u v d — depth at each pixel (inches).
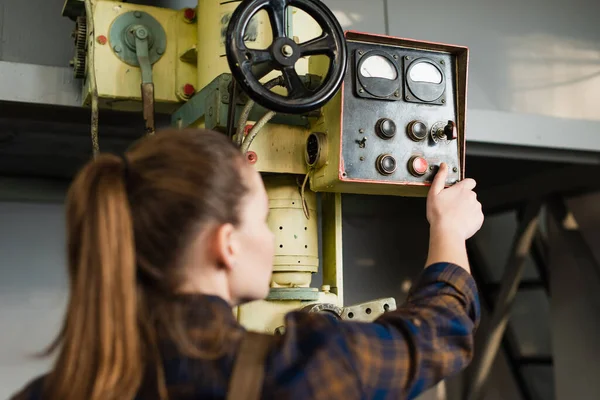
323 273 66.4
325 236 66.5
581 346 144.6
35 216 118.3
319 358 28.7
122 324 28.1
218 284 31.4
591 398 140.8
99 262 28.5
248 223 32.1
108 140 104.3
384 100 58.2
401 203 159.8
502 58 111.7
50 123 93.7
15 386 110.7
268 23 66.8
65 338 29.6
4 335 111.3
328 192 66.1
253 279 32.6
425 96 59.3
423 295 35.0
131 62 73.5
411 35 106.9
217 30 68.4
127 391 27.8
